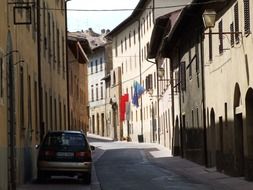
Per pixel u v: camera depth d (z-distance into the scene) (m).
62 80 45.34
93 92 119.88
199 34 35.78
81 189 23.45
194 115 39.62
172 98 51.84
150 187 24.70
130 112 94.88
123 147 68.38
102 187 24.88
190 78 40.88
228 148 29.22
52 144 25.77
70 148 25.73
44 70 33.88
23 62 25.34
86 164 25.72
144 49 83.88
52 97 37.78
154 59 75.06
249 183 25.03
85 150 25.86
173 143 50.62
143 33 84.56
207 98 34.62
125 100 94.81
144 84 84.88
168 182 27.06
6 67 20.84
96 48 116.12
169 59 55.31
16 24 23.12
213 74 32.47
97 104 117.31
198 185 25.45
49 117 35.62
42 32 33.41
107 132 110.12
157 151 57.72
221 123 31.14
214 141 33.88
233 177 28.11
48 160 25.55
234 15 26.61
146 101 83.69
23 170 24.69
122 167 38.16
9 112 21.61
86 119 74.31
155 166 38.59
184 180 28.03
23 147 24.75
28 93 27.05
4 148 19.94
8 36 21.36
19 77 24.06
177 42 46.53
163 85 64.50
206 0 31.30
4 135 20.06
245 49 25.00
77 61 62.69
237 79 26.78
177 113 49.78
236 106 27.66
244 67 25.28
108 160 46.28
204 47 34.88
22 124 24.61
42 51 33.12
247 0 24.30
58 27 43.38
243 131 26.25
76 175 26.28
